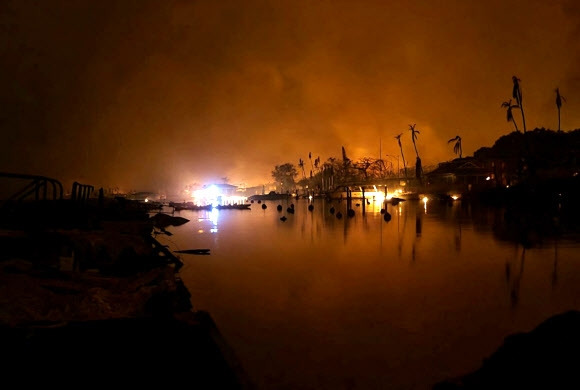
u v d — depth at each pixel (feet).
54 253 31.35
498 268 50.72
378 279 45.52
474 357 25.11
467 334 28.76
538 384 13.71
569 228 91.45
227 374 15.47
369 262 55.88
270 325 30.58
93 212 55.31
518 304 35.73
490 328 29.91
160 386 13.56
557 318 15.66
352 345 26.89
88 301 19.22
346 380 22.25
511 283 43.11
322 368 23.62
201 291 40.63
